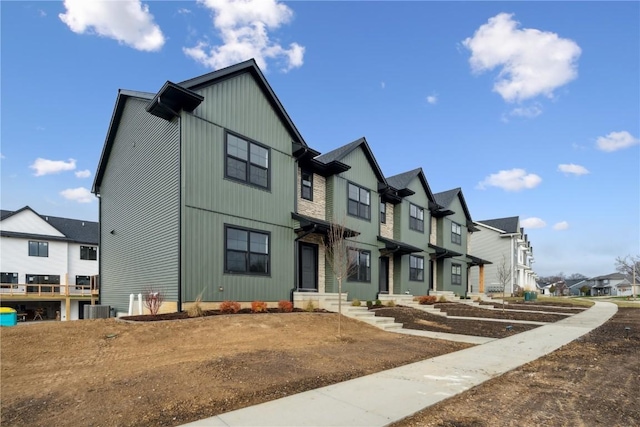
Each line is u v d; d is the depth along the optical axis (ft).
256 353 26.99
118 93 51.08
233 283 42.91
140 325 32.22
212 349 27.99
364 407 18.17
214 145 42.63
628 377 24.75
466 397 20.24
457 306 74.74
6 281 108.99
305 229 49.26
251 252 45.42
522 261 172.14
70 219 133.08
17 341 26.50
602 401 19.83
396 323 47.32
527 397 20.44
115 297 52.60
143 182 47.16
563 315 63.87
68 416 16.20
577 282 372.38
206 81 41.75
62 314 112.68
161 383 20.12
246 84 46.96
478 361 29.04
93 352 25.96
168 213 41.16
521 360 29.53
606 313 68.80
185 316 36.22
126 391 18.97
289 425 15.85
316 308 48.85
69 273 122.01
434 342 37.14
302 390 20.66
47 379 20.66
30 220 115.14
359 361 27.66
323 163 56.24
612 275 319.06
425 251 83.61
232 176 44.21
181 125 39.88
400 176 85.10
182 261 38.52
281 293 48.34
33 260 114.52
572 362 29.01
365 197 65.77
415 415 17.46
